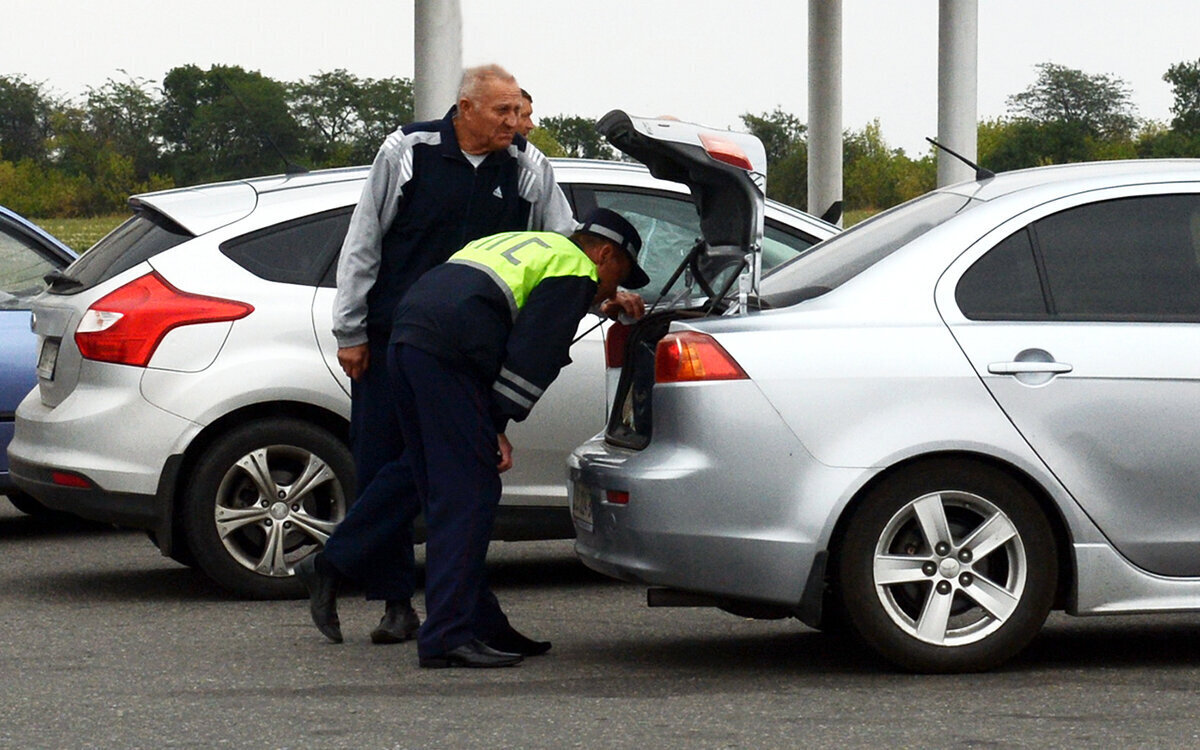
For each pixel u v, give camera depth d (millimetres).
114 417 10445
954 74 24922
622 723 7316
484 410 8492
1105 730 7145
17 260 13750
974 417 8016
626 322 8961
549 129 70062
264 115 121250
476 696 7883
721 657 8852
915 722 7297
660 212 11234
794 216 11344
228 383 10469
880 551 8062
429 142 8992
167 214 10867
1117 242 8359
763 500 7949
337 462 10719
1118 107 153250
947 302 8188
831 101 28750
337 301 9031
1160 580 8164
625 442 8492
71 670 8578
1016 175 8883
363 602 10742
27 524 14891
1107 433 8086
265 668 8594
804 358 8000
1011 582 8164
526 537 10805
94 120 129000
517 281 8398
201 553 10594
